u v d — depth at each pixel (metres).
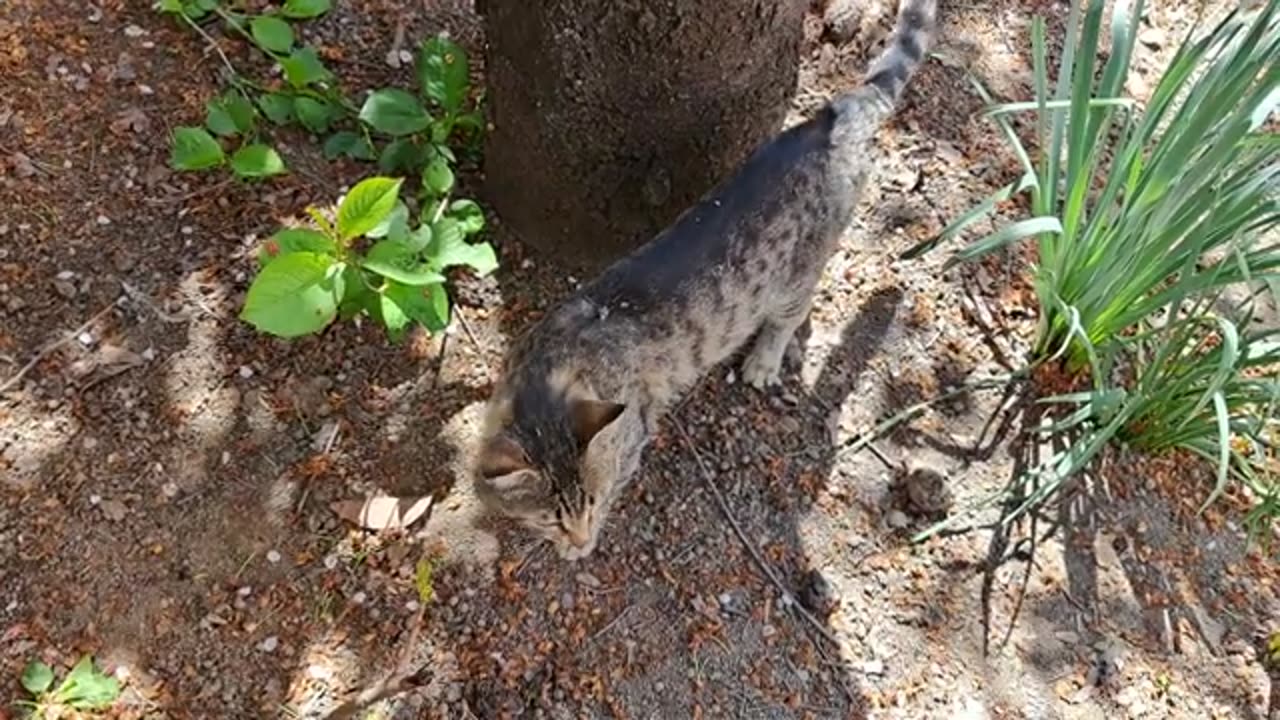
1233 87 0.92
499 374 1.01
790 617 1.00
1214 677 1.02
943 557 1.04
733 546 1.03
